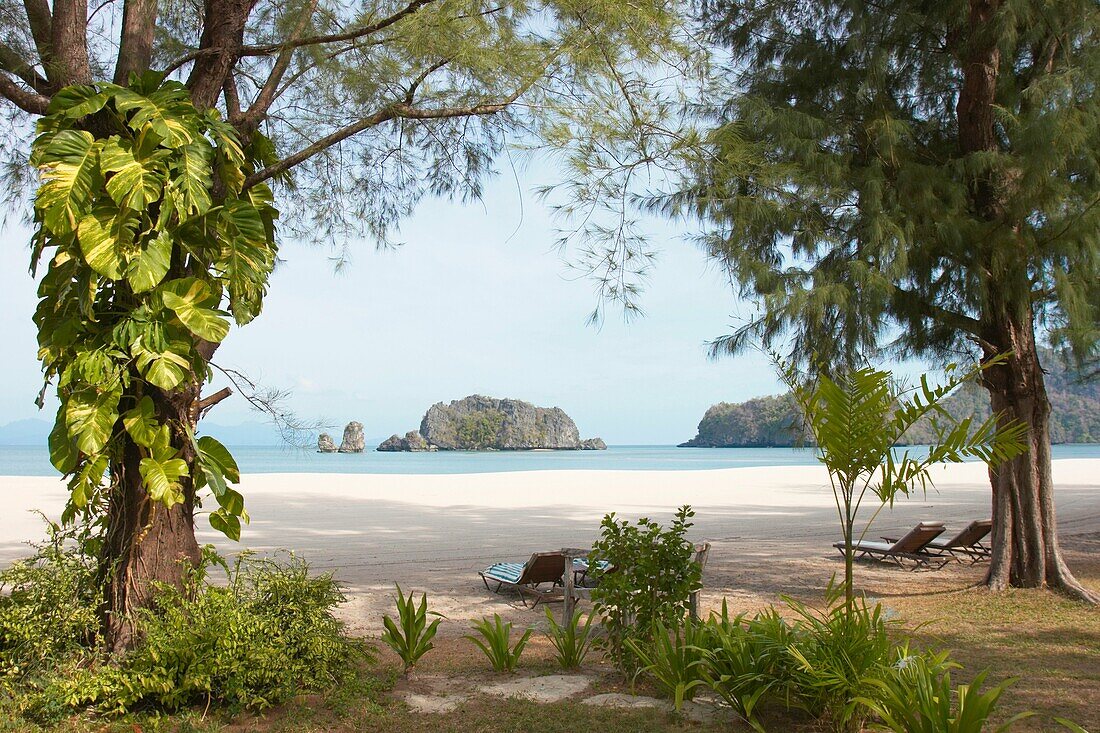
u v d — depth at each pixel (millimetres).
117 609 5016
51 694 4461
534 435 162250
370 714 4832
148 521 5082
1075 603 8484
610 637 5848
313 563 11109
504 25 5902
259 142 5930
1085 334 8250
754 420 166250
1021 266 8055
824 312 7883
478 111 6203
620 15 5508
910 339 9352
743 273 7727
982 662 6316
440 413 162750
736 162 6211
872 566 11422
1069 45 8117
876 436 4703
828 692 4617
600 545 5887
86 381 4574
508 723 4734
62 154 4605
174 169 4816
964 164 8281
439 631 7586
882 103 8680
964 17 8500
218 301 5113
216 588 5441
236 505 5363
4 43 5285
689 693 5160
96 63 6215
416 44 5789
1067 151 7633
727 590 9633
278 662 4906
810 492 24844
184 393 5098
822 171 7832
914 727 4043
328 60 6301
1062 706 5160
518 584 8969
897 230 7648
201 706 4812
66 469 4836
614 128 5535
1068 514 18406
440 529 15062
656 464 66938
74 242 4637
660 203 7145
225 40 5578
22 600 4961
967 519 17547
